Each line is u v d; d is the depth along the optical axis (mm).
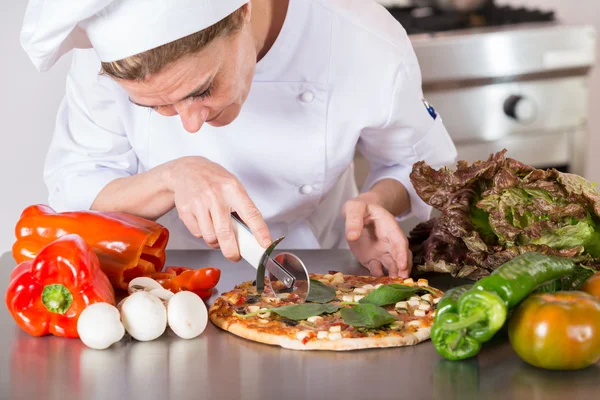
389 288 1114
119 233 1204
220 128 1488
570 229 1194
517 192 1212
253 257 1137
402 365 934
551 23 2695
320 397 850
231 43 1059
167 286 1172
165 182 1297
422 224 1399
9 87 2109
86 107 1506
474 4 2768
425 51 2365
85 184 1469
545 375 899
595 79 3053
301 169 1528
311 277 1258
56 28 1018
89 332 991
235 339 1032
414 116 1546
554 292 942
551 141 2588
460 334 921
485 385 874
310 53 1445
